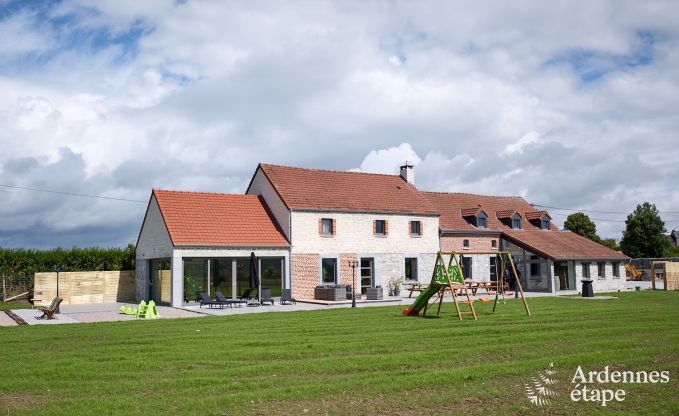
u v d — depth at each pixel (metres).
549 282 39.38
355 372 11.65
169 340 16.14
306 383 10.66
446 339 15.70
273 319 21.83
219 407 9.12
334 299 31.80
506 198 48.56
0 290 34.88
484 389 10.12
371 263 36.75
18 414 8.88
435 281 21.94
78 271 36.84
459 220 42.22
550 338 15.61
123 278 36.34
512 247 42.25
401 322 20.05
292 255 33.47
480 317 21.36
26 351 14.59
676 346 13.91
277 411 8.91
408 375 11.10
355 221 36.12
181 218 31.69
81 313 26.41
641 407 9.02
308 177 37.47
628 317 20.75
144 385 10.66
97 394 10.15
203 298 28.88
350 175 39.81
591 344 14.36
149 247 33.84
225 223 32.75
